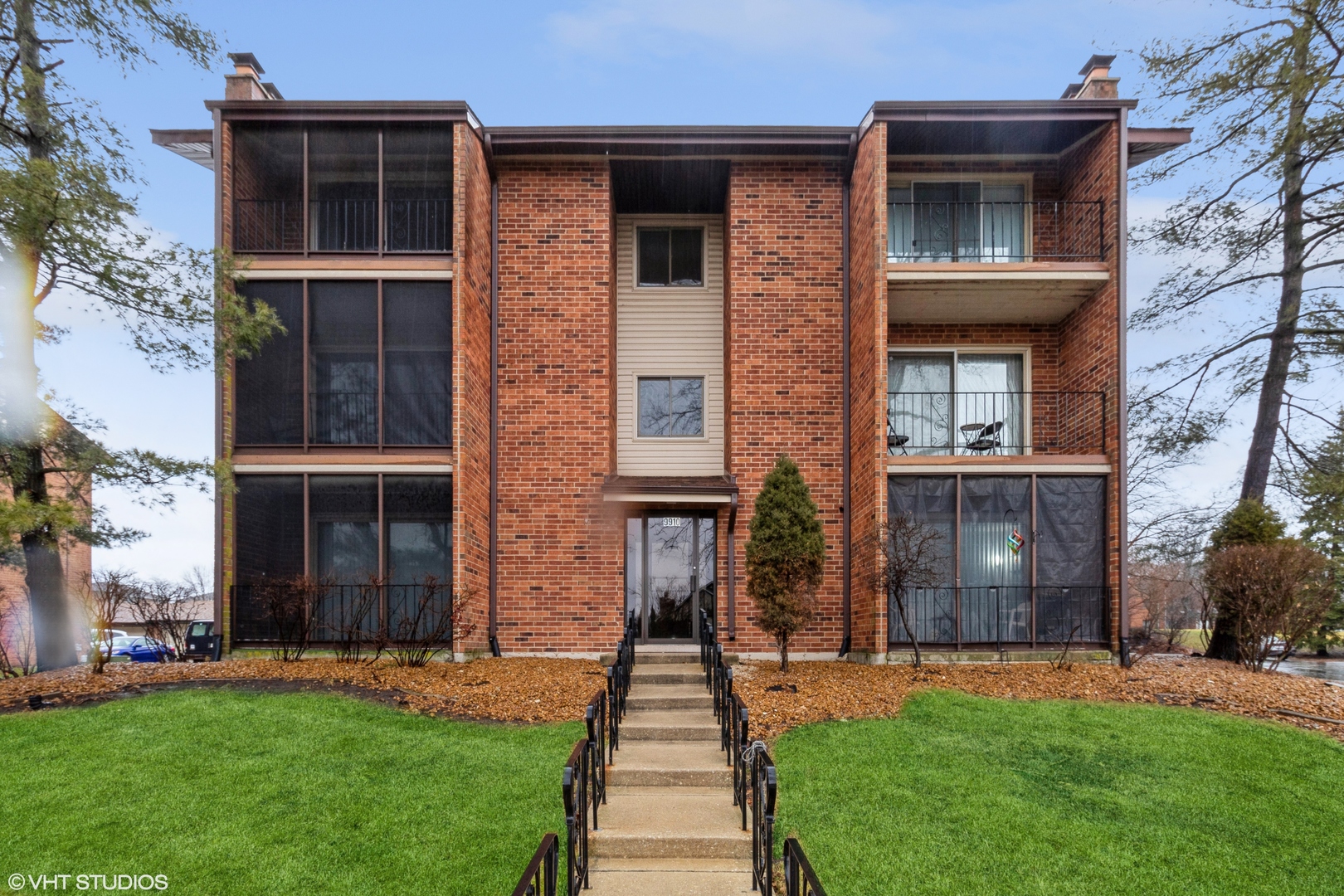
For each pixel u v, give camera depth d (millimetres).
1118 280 11266
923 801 6125
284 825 5594
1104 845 5500
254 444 11141
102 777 6227
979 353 13062
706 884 5152
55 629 10984
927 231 12820
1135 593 18094
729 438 12562
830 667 10680
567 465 12188
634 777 6727
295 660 10375
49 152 9883
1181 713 8273
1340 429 14422
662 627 12727
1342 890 4996
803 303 12531
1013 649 10898
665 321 13672
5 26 10383
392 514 11086
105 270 9641
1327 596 10516
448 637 10750
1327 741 7453
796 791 6309
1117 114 11453
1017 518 11109
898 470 11047
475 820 5758
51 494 10969
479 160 11953
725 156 12453
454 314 11133
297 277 11211
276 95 13094
